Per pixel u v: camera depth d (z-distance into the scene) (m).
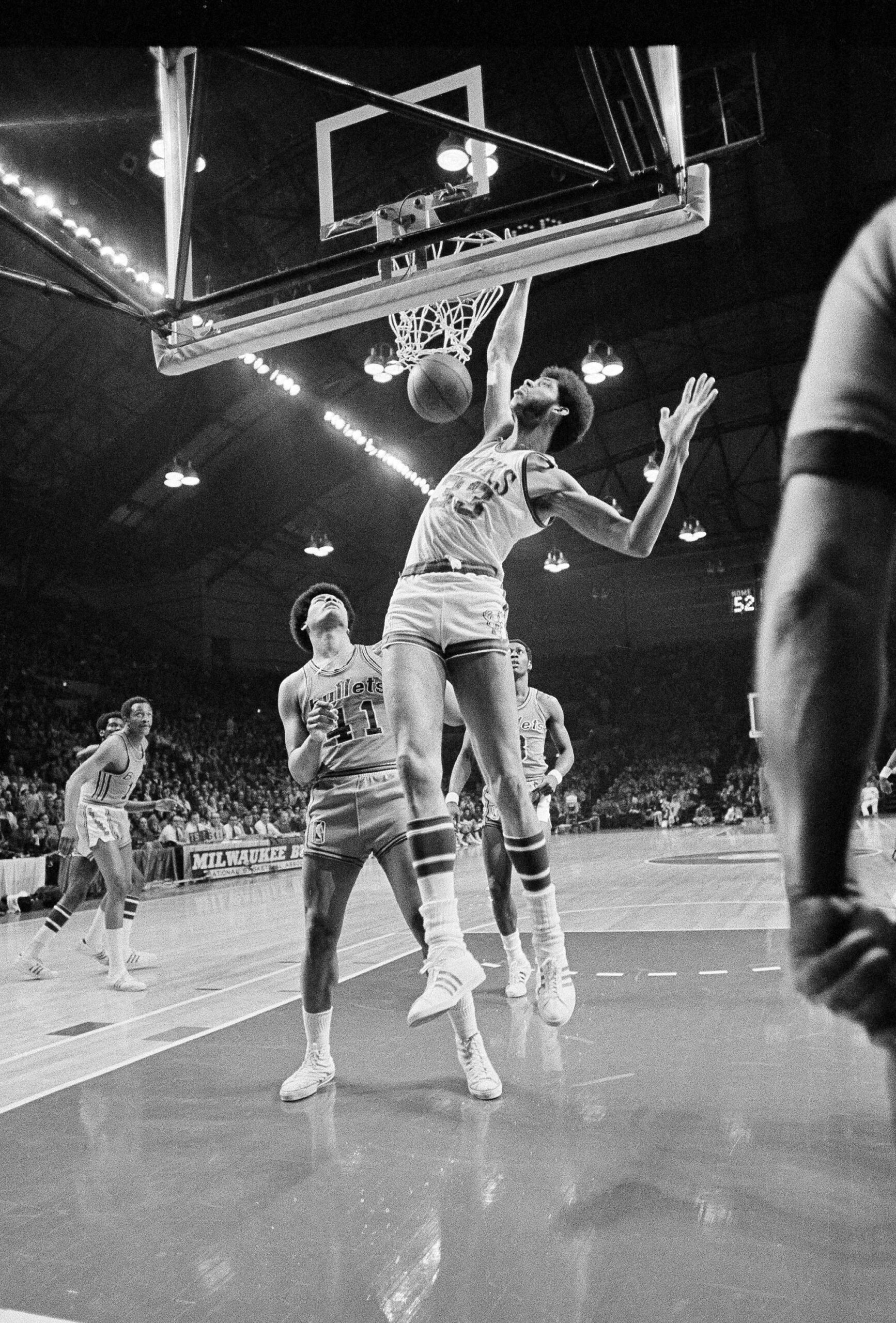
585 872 13.52
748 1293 1.88
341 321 4.03
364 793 3.52
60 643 23.58
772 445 28.23
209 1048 4.26
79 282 17.33
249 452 24.45
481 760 2.92
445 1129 3.01
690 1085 3.33
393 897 11.35
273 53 3.09
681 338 23.69
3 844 13.16
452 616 2.85
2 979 6.57
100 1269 2.13
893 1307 1.80
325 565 32.00
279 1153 2.86
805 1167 2.53
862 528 0.56
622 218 3.62
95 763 6.07
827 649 0.55
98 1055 4.23
